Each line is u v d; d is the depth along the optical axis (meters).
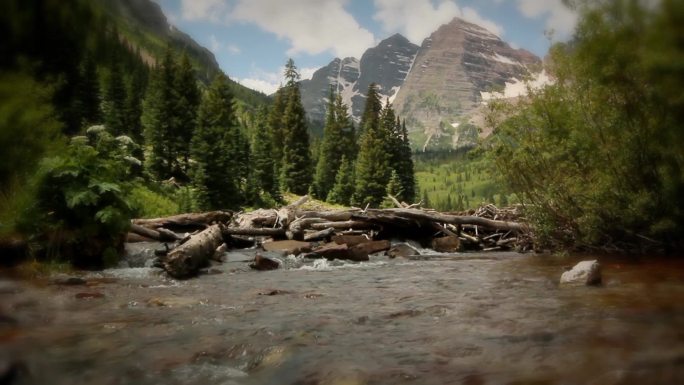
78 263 8.99
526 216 13.09
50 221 8.69
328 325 4.70
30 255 8.31
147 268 9.34
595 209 10.53
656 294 5.98
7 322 4.68
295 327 4.60
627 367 3.23
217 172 43.38
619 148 9.75
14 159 8.38
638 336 4.04
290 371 3.34
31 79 7.35
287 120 71.94
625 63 8.59
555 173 11.45
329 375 3.25
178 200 41.81
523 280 7.75
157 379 3.21
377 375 3.23
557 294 6.24
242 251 13.07
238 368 3.46
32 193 8.48
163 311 5.39
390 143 76.88
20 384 3.11
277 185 59.75
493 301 5.89
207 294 6.65
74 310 5.36
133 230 13.52
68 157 8.91
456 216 15.62
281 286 7.54
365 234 15.84
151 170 54.19
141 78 72.44
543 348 3.76
